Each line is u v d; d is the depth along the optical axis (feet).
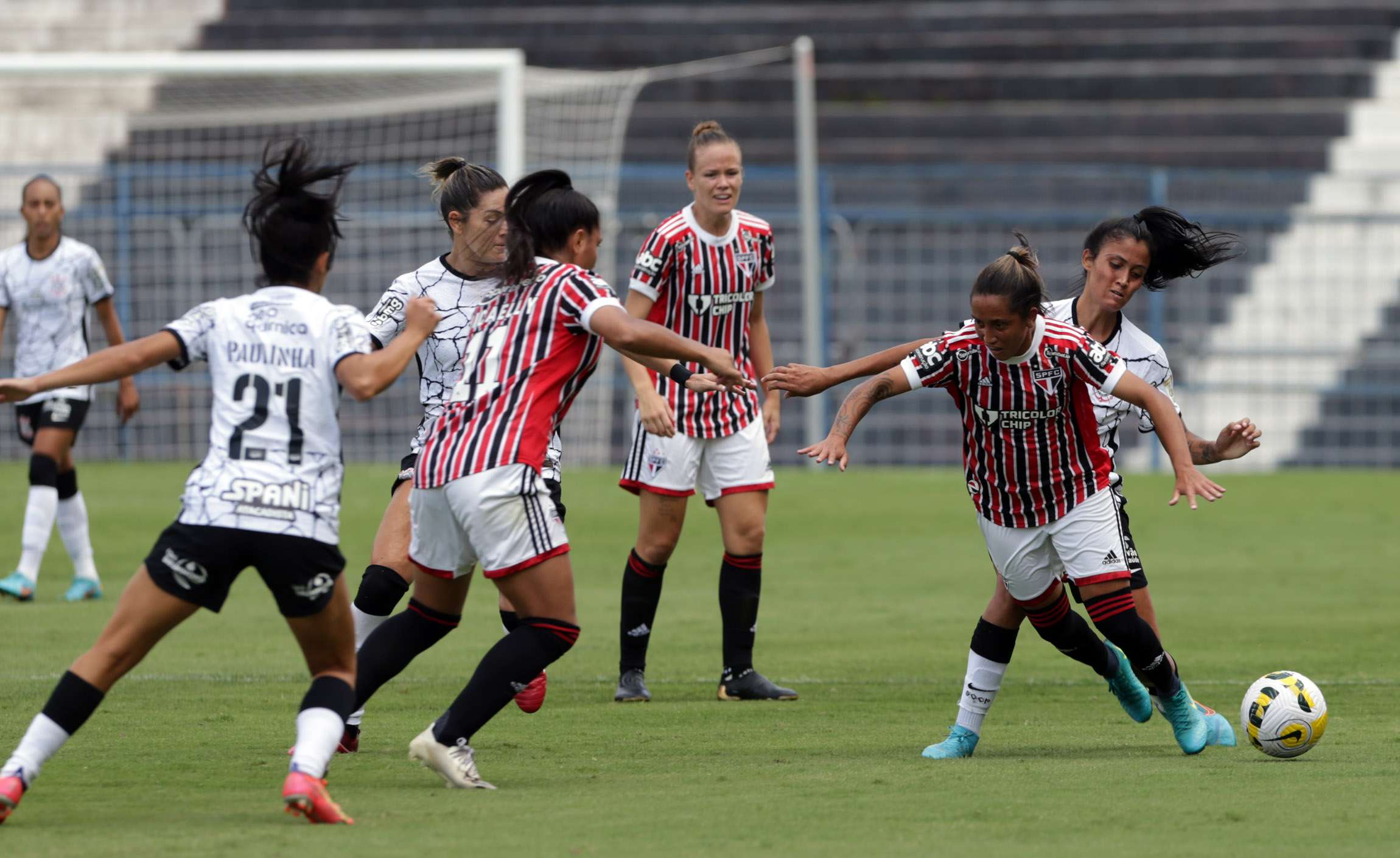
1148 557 123.95
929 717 66.33
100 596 103.65
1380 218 207.82
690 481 72.95
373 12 284.00
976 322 53.36
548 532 49.67
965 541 133.49
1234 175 209.05
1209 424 217.77
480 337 51.39
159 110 247.50
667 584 111.75
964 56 271.08
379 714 65.51
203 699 68.59
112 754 56.03
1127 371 53.78
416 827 43.11
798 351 221.87
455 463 49.55
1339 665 79.05
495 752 57.36
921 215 215.92
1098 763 54.44
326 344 44.88
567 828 42.83
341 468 45.55
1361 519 147.02
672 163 252.21
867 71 265.34
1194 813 44.68
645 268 75.25
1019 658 83.46
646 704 70.08
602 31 276.21
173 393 211.00
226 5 283.79
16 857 39.19
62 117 246.47
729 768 53.57
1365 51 263.90
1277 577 113.50
